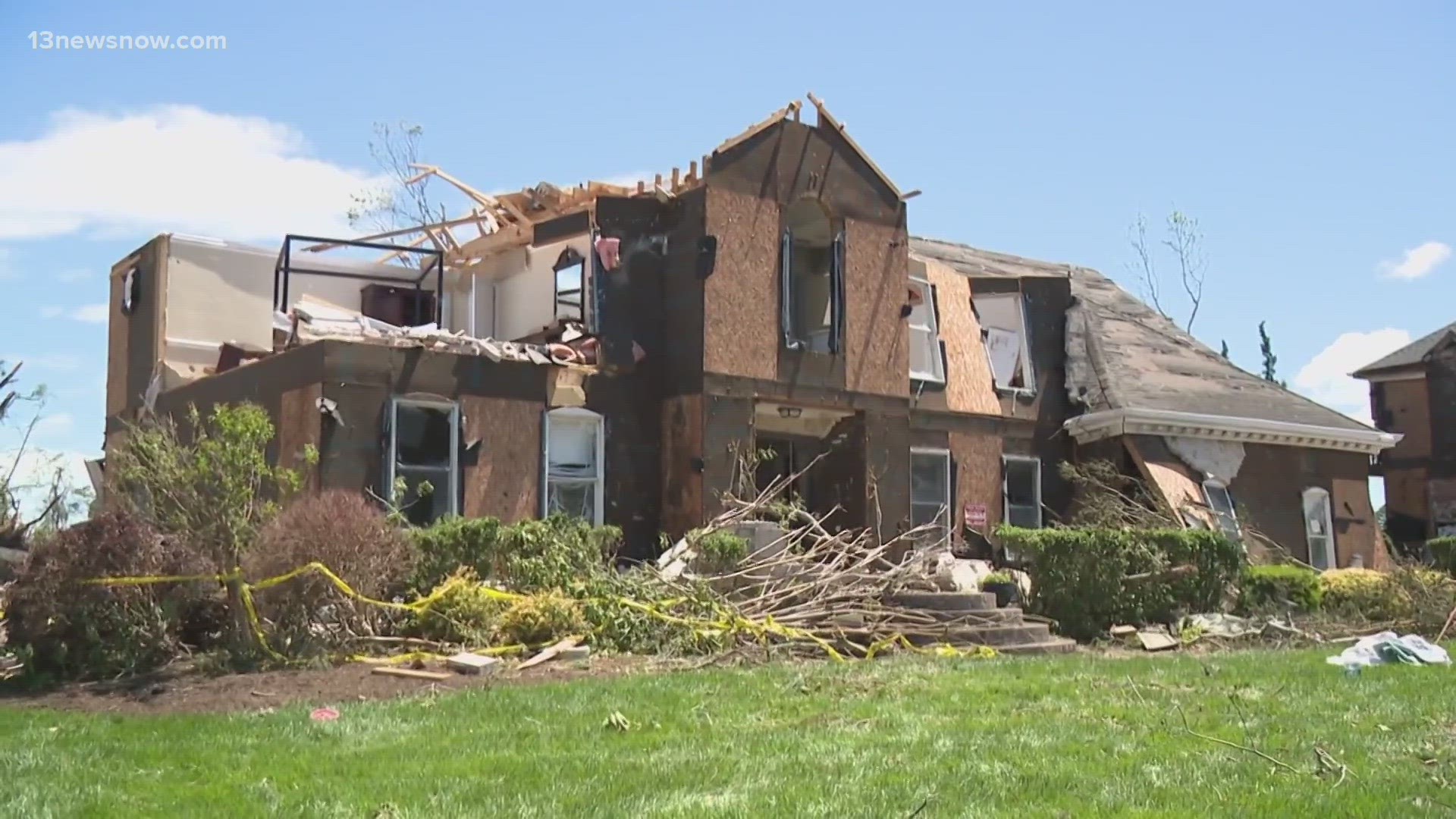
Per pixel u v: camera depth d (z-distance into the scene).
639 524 20.73
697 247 20.86
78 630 12.79
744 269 21.22
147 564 13.00
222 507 13.43
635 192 22.09
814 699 11.55
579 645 14.52
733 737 9.80
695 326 20.70
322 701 11.41
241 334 23.00
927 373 24.73
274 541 13.66
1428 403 39.25
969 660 14.87
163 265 22.39
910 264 24.98
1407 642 15.07
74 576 12.79
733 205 21.19
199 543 13.51
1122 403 26.00
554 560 15.77
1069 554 19.19
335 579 13.70
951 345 25.45
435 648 14.05
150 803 7.85
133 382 23.25
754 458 20.92
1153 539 19.97
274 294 22.75
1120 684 12.62
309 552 13.67
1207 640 18.88
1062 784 8.28
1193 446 26.31
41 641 12.77
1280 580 21.09
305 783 8.31
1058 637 18.48
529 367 19.78
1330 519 28.09
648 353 21.19
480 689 11.94
